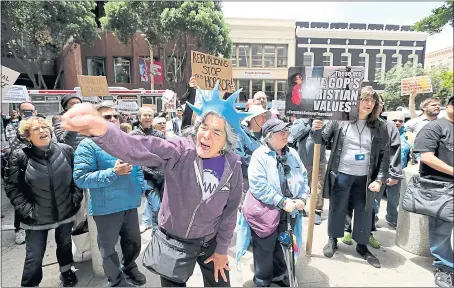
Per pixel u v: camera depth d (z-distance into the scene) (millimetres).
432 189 2184
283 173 2246
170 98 5074
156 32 10266
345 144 2582
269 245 2160
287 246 2125
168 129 4594
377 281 2326
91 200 2172
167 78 10055
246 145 2658
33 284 2256
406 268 2514
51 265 2801
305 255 2777
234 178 1587
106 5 11336
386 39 12148
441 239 2268
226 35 10125
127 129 3564
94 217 2180
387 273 2441
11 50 11953
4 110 6410
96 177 2043
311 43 13898
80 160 2102
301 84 2596
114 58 14836
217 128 1434
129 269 2445
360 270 2504
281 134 2148
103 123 1088
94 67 14906
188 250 1631
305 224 3496
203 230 1623
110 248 2219
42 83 14164
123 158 1218
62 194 2264
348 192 2643
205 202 1516
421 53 11562
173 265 1596
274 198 2080
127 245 2393
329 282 2330
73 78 14781
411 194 2287
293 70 2617
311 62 14016
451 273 2273
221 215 1696
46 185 2172
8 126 5312
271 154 2186
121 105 8438
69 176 2309
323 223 3557
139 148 1271
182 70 10102
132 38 12469
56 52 13047
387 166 2525
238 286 2355
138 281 2432
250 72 13742
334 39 13320
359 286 2266
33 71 14078
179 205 1529
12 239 3348
